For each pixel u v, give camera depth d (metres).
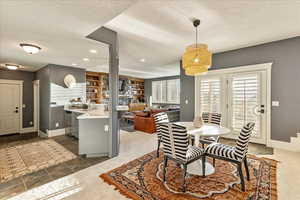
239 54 3.96
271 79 3.52
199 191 1.88
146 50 4.08
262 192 1.86
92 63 4.68
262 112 3.66
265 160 2.77
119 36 3.15
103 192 1.89
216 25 2.67
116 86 2.99
